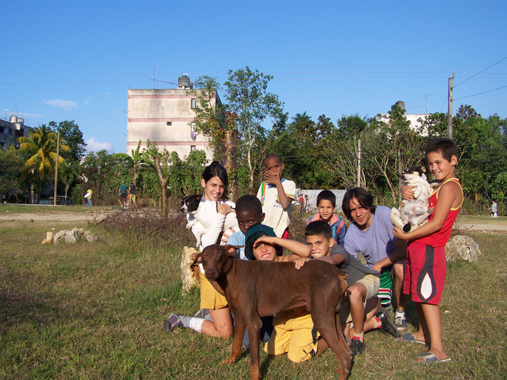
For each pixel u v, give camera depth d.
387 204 28.34
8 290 5.67
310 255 4.22
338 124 39.12
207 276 3.34
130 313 5.23
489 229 18.91
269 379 3.60
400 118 32.62
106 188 35.69
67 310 5.21
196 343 4.34
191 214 4.68
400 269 4.92
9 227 15.06
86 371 3.62
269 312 3.60
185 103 53.16
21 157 46.81
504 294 6.35
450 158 4.15
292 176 41.50
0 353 3.94
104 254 9.34
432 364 3.89
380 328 4.83
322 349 4.14
